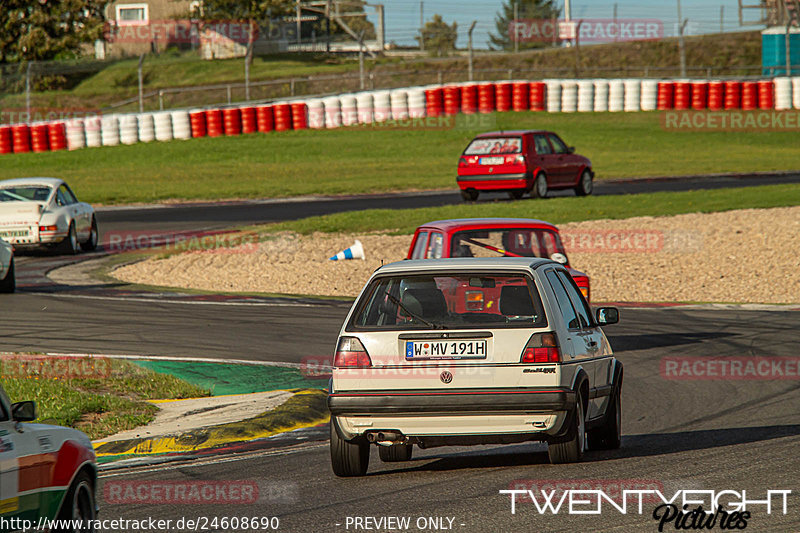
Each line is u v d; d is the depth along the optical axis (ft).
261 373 149.48
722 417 118.83
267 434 115.96
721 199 362.94
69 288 243.40
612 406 103.35
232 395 134.72
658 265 264.52
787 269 254.88
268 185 473.26
